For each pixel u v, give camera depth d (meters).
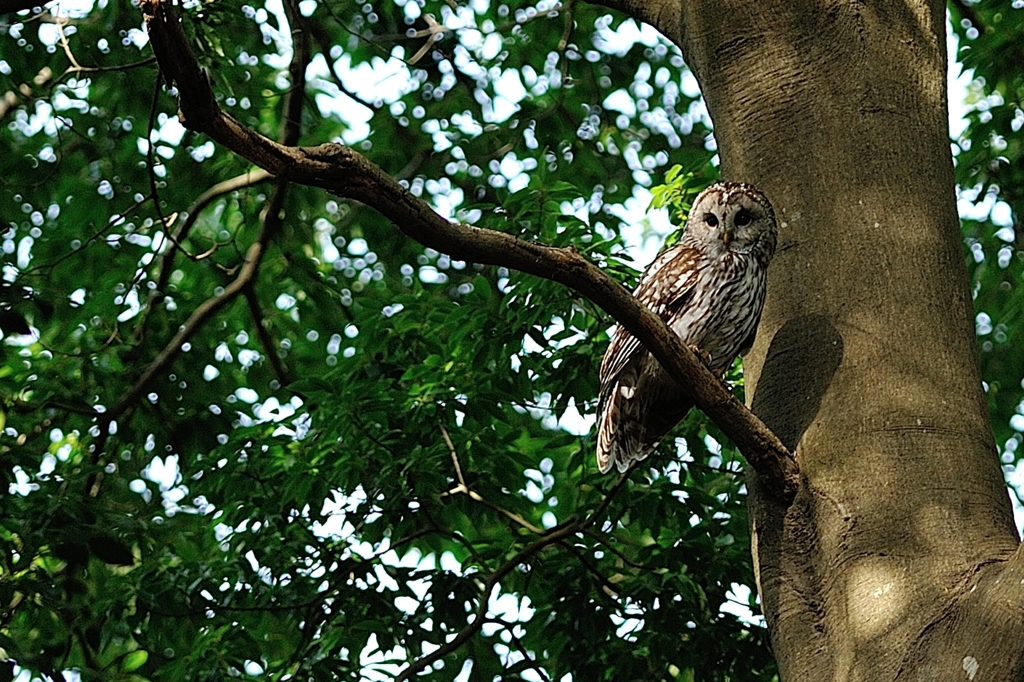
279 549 11.51
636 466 11.02
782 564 6.33
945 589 5.77
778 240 7.12
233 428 15.17
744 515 11.56
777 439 6.40
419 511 11.51
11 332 10.56
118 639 11.90
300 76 16.09
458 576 11.60
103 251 17.31
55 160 17.45
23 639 13.01
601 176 17.61
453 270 18.41
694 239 9.82
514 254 6.00
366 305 12.21
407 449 11.58
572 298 11.22
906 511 6.06
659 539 11.70
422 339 12.27
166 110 16.78
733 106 7.60
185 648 12.37
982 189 15.30
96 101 17.20
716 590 11.45
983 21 15.54
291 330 18.53
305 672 11.12
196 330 16.05
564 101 18.72
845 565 6.07
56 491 11.37
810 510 6.33
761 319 7.10
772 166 7.27
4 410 12.62
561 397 11.56
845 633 5.95
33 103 17.06
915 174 7.02
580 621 11.16
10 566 10.65
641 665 11.20
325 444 11.51
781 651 6.22
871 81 7.27
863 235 6.86
